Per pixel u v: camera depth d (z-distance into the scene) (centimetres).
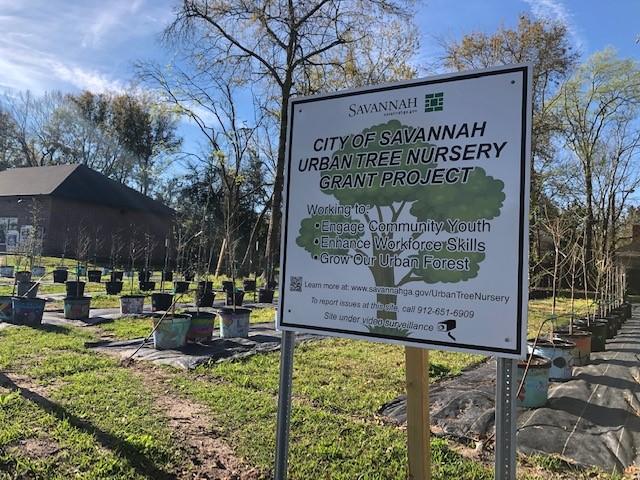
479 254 231
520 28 2550
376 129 261
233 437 403
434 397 539
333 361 706
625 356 893
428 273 242
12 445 364
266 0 1895
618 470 367
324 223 272
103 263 3153
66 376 562
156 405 472
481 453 395
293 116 287
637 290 4150
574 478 353
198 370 621
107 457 354
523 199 224
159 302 1247
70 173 3444
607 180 2428
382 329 252
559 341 701
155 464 350
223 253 2550
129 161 5159
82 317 1062
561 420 463
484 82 236
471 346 229
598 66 2842
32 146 5109
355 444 396
